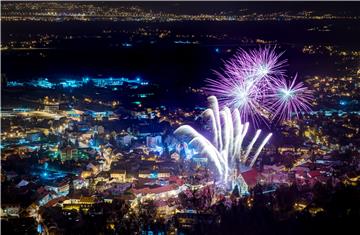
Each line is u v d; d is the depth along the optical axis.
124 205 161.12
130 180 193.62
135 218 150.00
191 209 155.25
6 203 162.50
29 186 181.12
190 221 141.88
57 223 147.12
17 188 177.75
